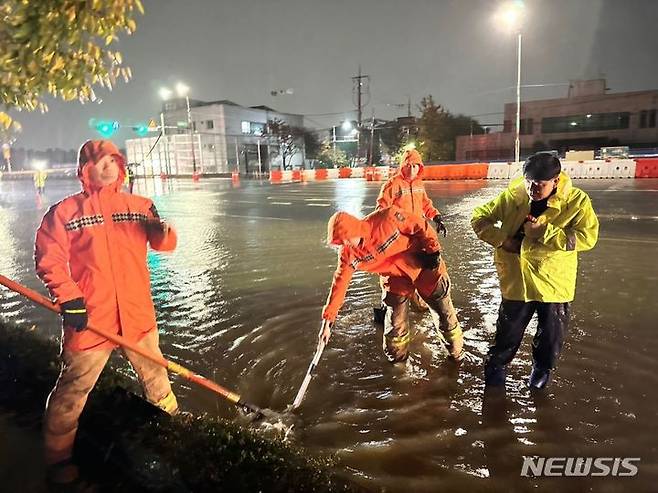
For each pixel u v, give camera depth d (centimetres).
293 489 249
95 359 295
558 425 359
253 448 282
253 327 567
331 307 408
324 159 6288
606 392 401
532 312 391
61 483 284
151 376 326
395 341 459
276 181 4147
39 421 345
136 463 285
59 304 275
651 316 561
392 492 294
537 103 5294
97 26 309
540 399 394
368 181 3538
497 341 402
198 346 516
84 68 325
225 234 1241
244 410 386
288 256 957
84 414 329
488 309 610
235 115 6488
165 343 524
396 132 5884
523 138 5381
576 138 5206
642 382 415
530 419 368
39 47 299
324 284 747
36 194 3109
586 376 427
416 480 305
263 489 248
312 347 508
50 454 295
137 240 304
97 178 291
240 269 855
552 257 366
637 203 1536
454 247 978
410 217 420
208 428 301
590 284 691
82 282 294
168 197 2525
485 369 415
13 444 321
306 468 269
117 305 299
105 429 312
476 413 378
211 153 6456
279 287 734
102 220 294
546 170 337
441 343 510
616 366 444
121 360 484
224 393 350
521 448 335
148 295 315
